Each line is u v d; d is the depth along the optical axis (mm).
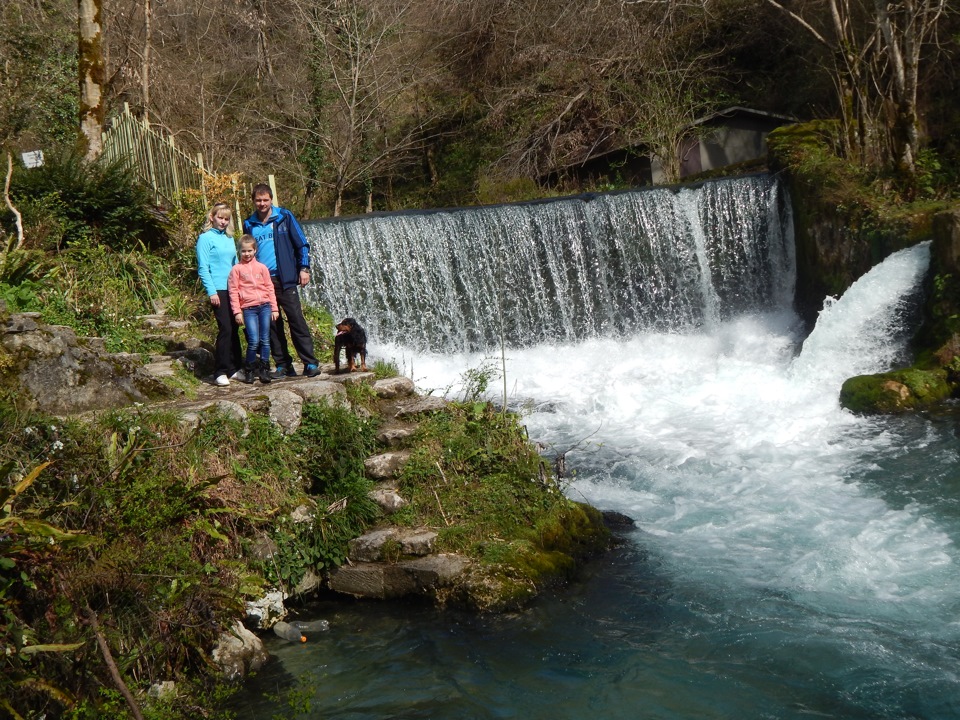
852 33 17609
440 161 29688
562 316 15633
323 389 7652
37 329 6441
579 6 26688
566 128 26484
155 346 9617
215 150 26141
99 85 13352
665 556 7152
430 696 5297
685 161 24406
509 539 6809
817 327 12492
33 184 11781
